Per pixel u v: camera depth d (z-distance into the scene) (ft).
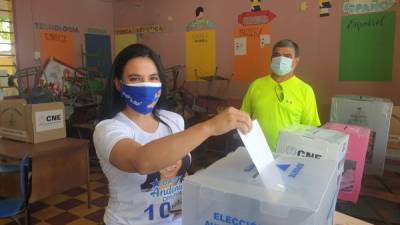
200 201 2.11
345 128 4.45
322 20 12.53
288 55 7.34
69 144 8.93
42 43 15.76
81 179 9.71
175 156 2.41
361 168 4.26
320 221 1.89
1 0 14.19
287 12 13.26
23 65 15.08
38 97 13.83
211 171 2.32
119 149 2.67
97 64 18.43
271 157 2.48
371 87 11.91
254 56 14.33
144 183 3.15
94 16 18.12
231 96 15.26
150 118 3.56
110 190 3.30
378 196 7.68
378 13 11.41
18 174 8.20
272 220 1.86
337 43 12.34
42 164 8.57
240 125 2.39
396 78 11.44
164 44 17.26
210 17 15.43
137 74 3.22
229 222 2.01
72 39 17.11
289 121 7.25
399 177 8.58
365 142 4.20
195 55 16.17
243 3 14.35
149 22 17.65
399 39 11.21
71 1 16.92
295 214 1.79
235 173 2.28
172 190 3.32
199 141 2.42
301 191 1.98
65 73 16.61
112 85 3.40
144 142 3.22
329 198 2.17
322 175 2.25
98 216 9.36
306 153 3.38
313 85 13.04
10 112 9.16
